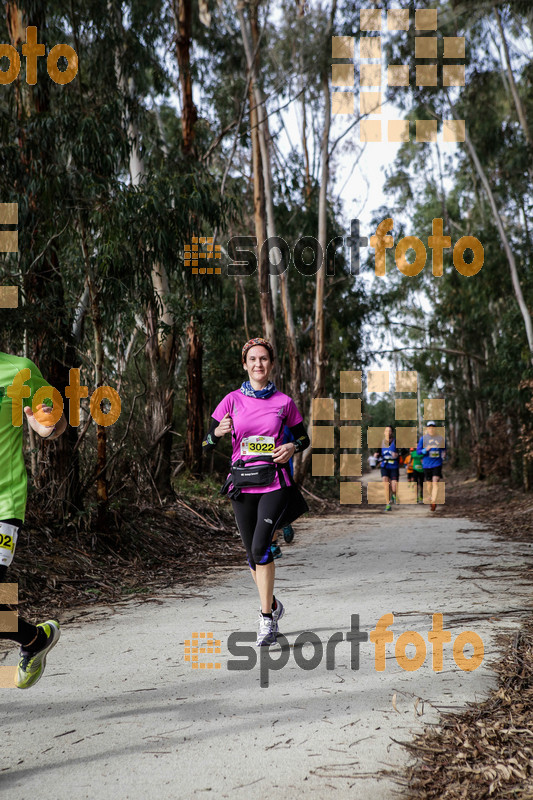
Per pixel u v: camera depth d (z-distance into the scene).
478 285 20.39
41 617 5.53
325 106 18.05
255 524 4.50
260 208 17.38
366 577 6.94
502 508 15.27
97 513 8.26
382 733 3.02
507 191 20.05
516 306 19.58
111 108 9.09
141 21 11.95
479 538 10.14
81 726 3.18
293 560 8.51
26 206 8.09
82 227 8.38
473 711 3.23
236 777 2.66
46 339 8.13
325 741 2.96
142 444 10.77
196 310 11.42
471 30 17.97
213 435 4.48
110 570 7.44
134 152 12.84
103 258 8.23
